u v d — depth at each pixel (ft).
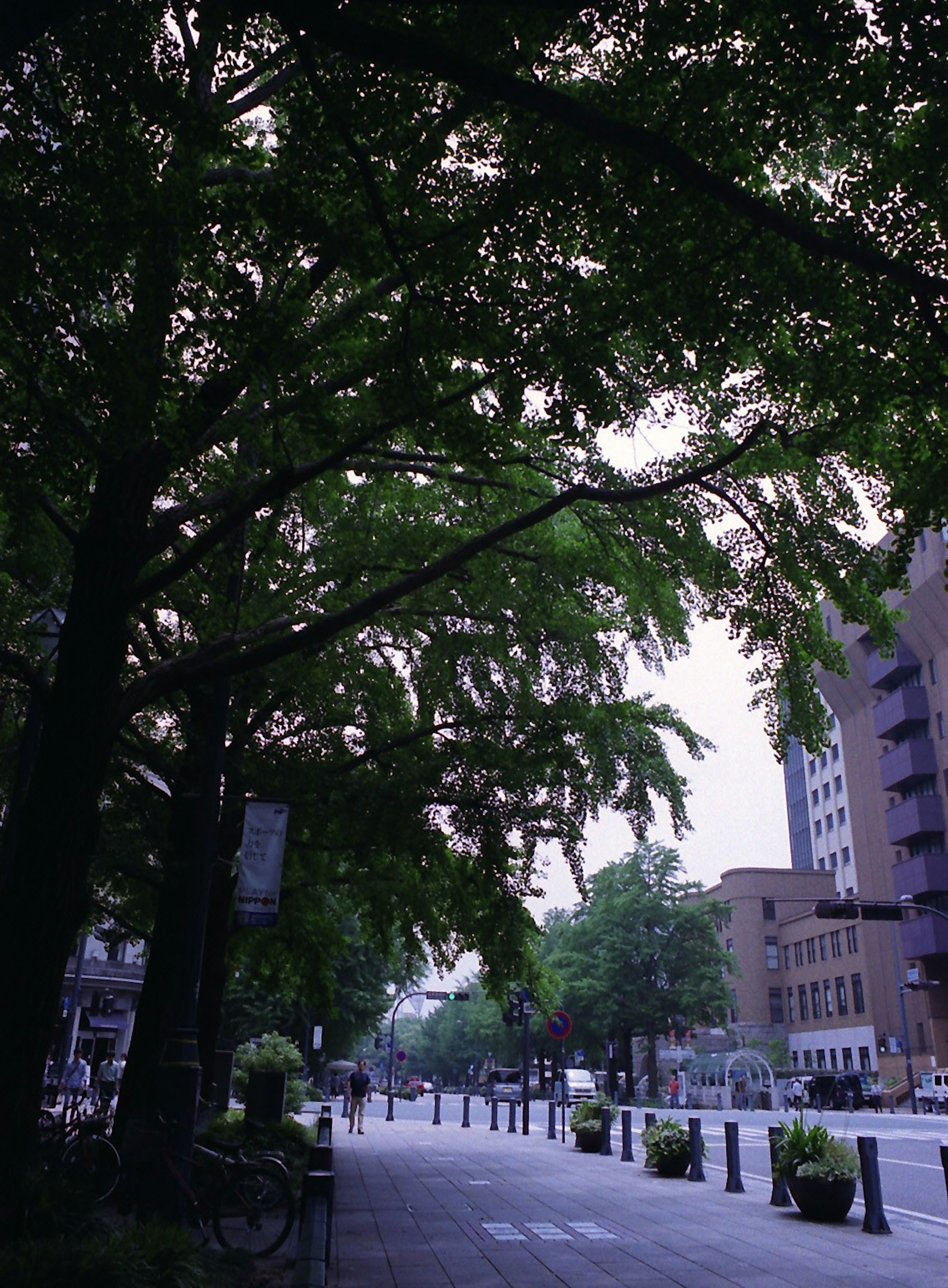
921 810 189.47
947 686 188.96
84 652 31.40
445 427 30.42
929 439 29.84
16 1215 23.70
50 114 25.59
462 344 28.91
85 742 30.66
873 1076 189.67
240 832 49.34
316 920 66.85
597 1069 246.68
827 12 22.31
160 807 54.44
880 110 24.50
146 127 26.50
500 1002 58.39
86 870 30.48
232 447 40.40
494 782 48.29
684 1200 45.93
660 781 52.19
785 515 39.50
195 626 46.70
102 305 29.45
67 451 29.73
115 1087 89.61
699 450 39.40
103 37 24.00
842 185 27.02
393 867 59.36
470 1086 360.28
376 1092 339.98
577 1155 69.62
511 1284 27.89
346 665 52.19
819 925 250.98
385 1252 32.89
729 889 283.38
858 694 228.84
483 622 49.85
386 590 33.91
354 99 24.54
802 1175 40.42
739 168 26.53
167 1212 27.84
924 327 26.86
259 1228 31.07
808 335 28.76
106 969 167.94
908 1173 58.85
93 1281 18.06
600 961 195.52
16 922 28.73
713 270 27.66
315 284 30.35
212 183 33.42
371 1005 170.40
